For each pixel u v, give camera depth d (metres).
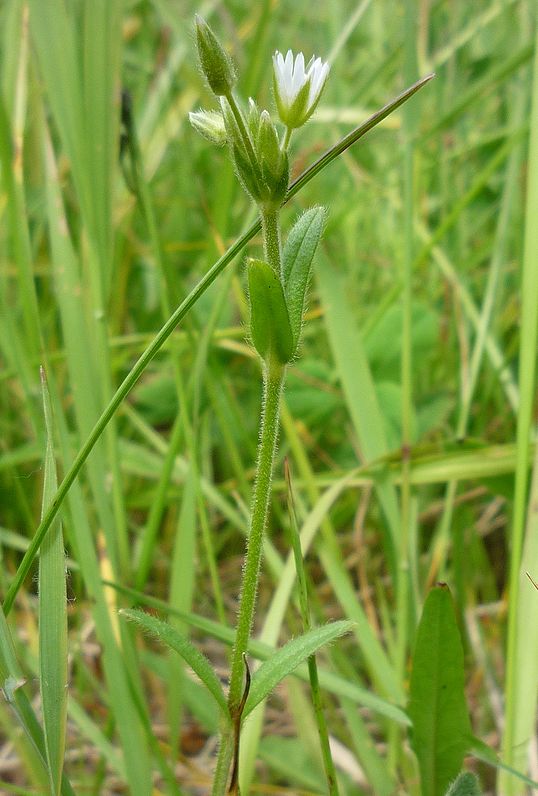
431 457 0.20
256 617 0.23
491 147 0.32
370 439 0.20
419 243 0.29
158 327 0.30
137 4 0.35
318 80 0.13
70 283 0.19
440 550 0.20
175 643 0.14
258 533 0.14
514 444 0.20
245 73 0.24
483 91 0.26
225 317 0.27
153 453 0.25
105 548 0.19
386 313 0.26
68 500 0.17
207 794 0.19
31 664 0.18
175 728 0.18
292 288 0.14
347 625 0.14
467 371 0.24
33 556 0.14
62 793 0.14
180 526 0.18
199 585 0.23
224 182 0.22
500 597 0.23
